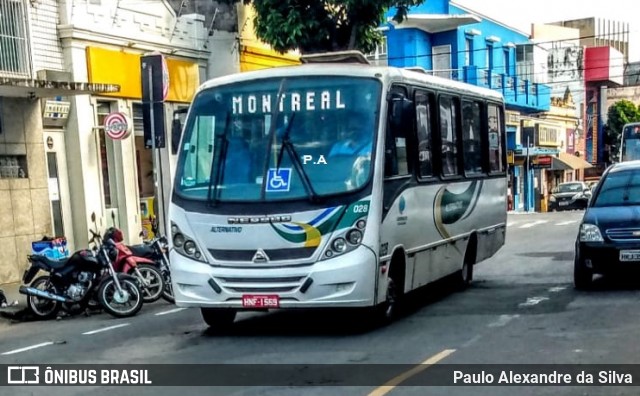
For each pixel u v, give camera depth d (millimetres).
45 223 15820
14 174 15359
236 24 21844
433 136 11062
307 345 8766
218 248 8961
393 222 9414
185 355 8547
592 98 59531
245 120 9328
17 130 15336
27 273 12031
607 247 11492
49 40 16172
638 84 68062
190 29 20688
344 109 9141
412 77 10289
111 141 17844
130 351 8969
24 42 15344
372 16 18188
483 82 37250
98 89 15047
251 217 8812
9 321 11992
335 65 9578
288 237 8727
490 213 13953
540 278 13984
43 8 16016
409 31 34594
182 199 9242
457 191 12031
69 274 12031
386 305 9602
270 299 8773
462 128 12359
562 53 54000
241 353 8508
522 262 16703
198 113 9578
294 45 18531
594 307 10477
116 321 11398
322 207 8727
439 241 11281
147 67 13805
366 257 8727
